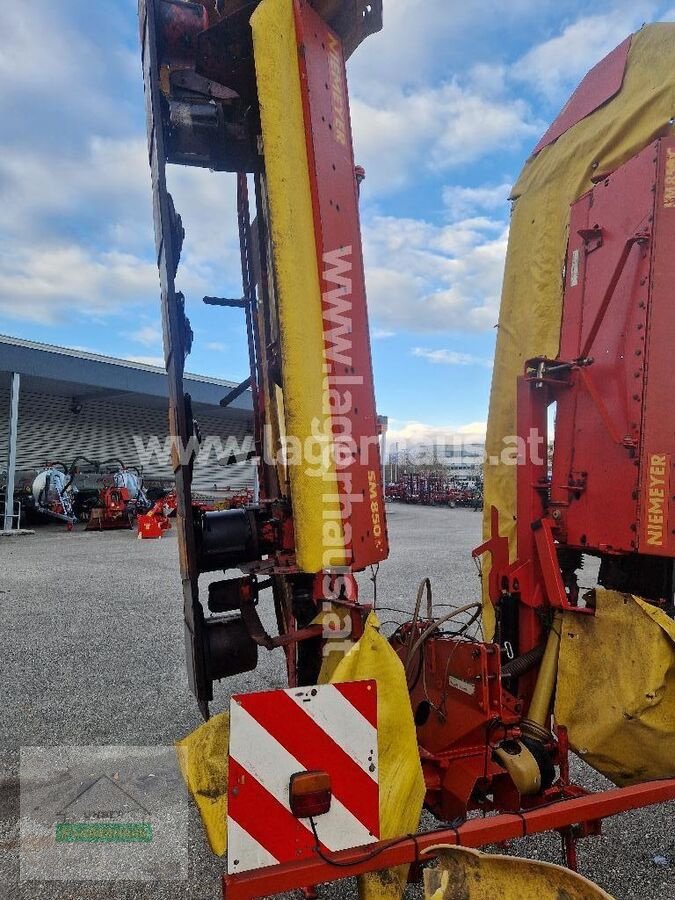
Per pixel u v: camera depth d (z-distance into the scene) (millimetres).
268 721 1629
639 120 2756
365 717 1739
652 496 2338
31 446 20422
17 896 2240
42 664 4805
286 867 1611
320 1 1970
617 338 2539
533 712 2514
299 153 1872
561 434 2775
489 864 1549
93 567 9820
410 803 1796
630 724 2184
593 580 8125
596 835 2361
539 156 3371
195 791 1881
